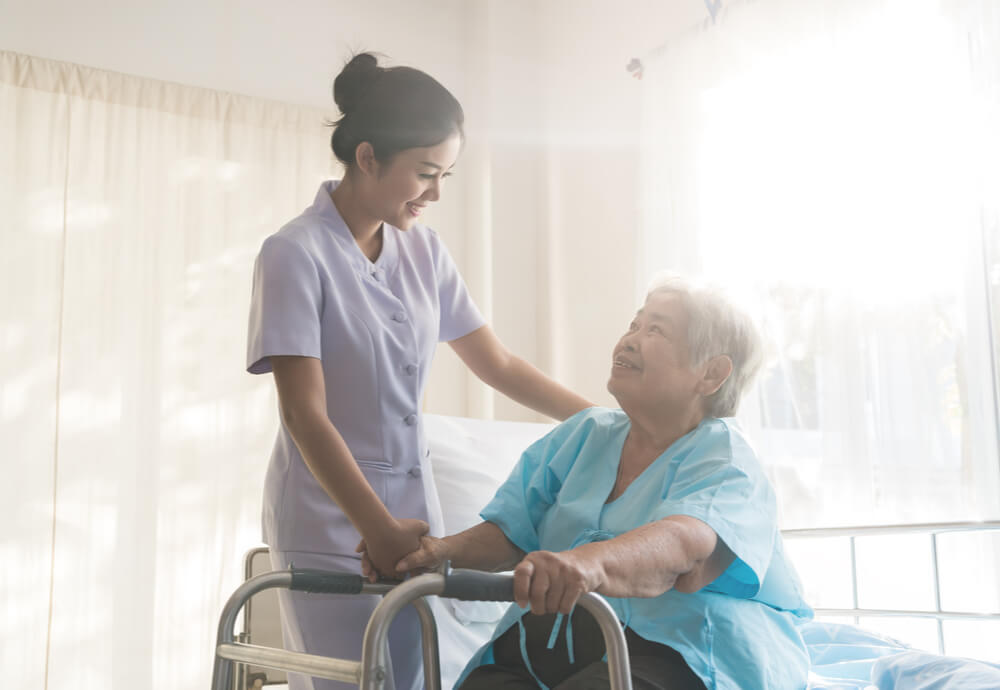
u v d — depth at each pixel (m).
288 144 3.36
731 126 2.81
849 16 2.53
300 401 1.29
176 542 3.01
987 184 2.23
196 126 3.22
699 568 1.09
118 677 2.87
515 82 3.71
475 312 1.69
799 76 2.64
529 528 1.39
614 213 3.36
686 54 2.98
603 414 1.44
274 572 1.14
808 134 2.60
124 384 3.00
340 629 1.38
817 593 2.47
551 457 1.43
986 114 2.24
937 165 2.33
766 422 2.61
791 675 1.18
